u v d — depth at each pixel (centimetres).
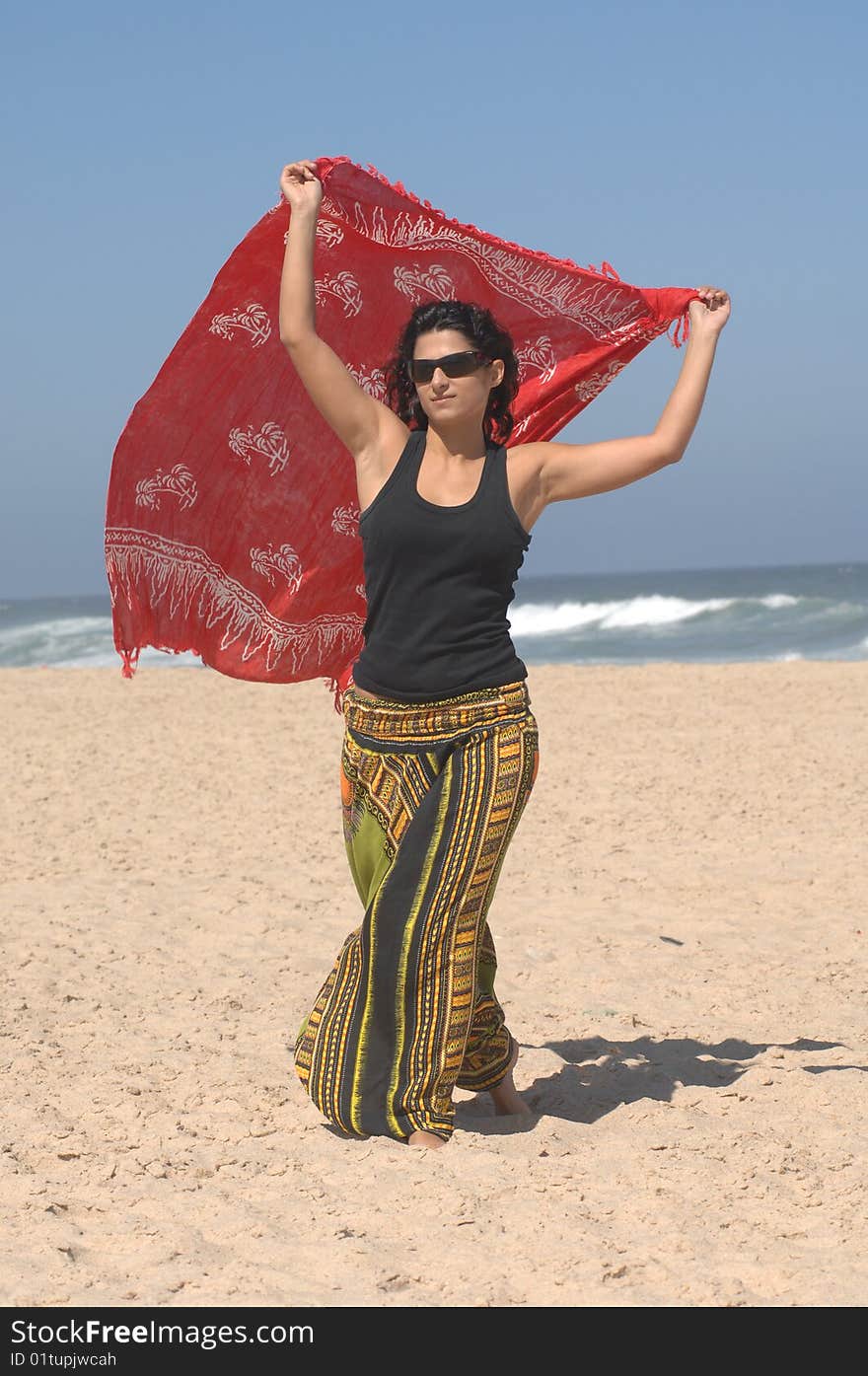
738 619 4369
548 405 434
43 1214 329
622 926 698
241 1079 445
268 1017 535
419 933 367
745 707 1666
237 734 1525
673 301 413
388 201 407
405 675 371
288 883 804
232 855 884
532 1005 555
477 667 370
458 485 370
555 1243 311
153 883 798
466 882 366
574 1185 346
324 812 1047
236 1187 352
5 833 956
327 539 435
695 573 15062
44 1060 467
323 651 448
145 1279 297
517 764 368
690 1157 367
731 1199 338
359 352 429
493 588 371
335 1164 362
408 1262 304
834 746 1320
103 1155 375
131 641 434
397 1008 373
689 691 1870
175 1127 398
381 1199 337
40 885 791
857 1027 517
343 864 860
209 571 436
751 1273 297
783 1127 394
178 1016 532
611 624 4447
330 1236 318
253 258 411
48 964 612
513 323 432
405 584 369
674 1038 505
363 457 382
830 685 1894
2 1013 528
